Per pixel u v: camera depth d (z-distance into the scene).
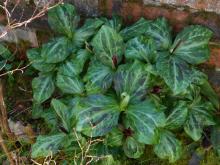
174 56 0.83
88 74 0.85
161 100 0.87
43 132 0.97
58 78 0.87
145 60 0.83
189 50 0.83
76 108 0.81
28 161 0.95
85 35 0.88
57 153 0.91
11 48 1.04
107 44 0.83
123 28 0.90
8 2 0.93
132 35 0.85
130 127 0.82
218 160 0.92
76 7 0.90
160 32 0.84
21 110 1.00
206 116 0.88
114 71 0.85
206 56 0.83
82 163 0.82
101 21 0.87
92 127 0.80
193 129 0.87
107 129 0.80
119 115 0.85
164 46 0.84
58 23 0.89
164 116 0.80
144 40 0.83
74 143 0.85
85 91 0.87
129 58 0.83
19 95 1.02
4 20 0.97
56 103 0.85
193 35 0.83
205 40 0.82
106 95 0.84
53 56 0.88
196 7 0.82
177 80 0.81
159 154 0.86
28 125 0.96
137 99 0.82
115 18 0.88
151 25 0.85
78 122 0.80
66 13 0.88
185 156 0.93
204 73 0.90
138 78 0.81
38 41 1.00
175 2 0.82
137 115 0.80
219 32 0.84
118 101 0.82
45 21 0.94
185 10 0.83
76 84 0.87
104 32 0.82
